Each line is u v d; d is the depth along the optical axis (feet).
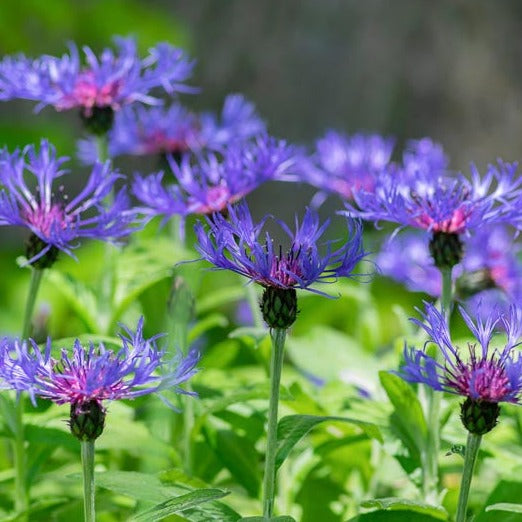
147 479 4.39
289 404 4.74
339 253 4.29
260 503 4.80
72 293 5.03
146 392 4.19
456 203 4.52
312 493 4.89
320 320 5.76
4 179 4.55
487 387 4.21
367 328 5.48
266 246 4.42
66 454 5.08
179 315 4.58
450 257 4.53
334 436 4.85
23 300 6.23
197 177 5.21
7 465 5.03
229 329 6.16
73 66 4.98
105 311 5.03
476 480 4.86
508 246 5.24
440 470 4.80
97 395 4.18
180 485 4.43
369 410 4.73
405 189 4.56
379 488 4.95
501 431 4.91
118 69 4.99
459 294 5.17
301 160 5.14
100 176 4.57
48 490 4.95
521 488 4.49
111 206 4.75
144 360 4.17
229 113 5.34
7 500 4.81
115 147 5.31
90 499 4.22
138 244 5.16
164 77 4.99
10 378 4.19
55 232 4.48
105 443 4.59
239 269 4.28
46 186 4.57
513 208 4.50
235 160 4.72
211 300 5.32
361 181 5.14
